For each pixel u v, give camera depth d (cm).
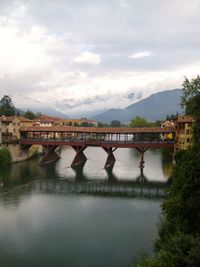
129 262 3806
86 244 4328
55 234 4672
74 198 6662
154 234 4656
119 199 6638
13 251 4119
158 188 7644
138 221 5228
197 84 4297
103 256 3975
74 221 5225
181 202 3256
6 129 11062
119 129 11038
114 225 5047
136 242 4381
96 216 5491
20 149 11325
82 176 8950
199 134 3994
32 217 5384
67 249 4181
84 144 10775
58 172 9450
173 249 2266
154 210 5838
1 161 10100
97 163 11550
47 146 11212
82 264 3788
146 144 10325
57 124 19900
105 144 10619
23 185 7694
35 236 4588
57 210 5797
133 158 13262
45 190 7275
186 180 3325
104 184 8000
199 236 2514
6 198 6531
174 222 3375
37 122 17138
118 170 9994
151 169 10212
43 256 3984
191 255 2091
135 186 7850
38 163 11075
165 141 10425
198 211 3150
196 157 3462
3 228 4872
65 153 15088
